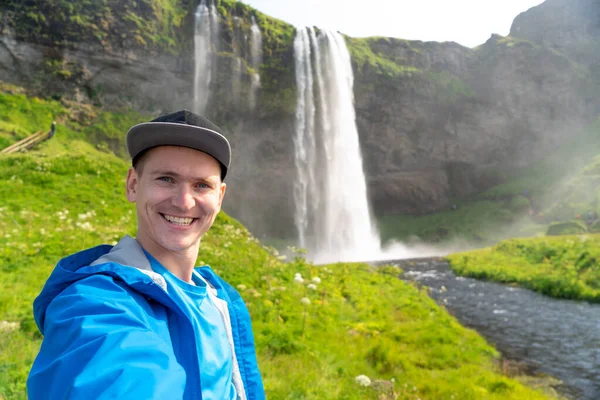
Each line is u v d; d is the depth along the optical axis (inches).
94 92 1667.1
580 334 461.4
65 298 41.8
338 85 2132.1
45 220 612.4
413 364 323.3
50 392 34.8
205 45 1835.6
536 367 356.2
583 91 2655.0
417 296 613.9
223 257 545.3
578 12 2970.0
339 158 2102.6
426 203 2433.6
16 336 220.7
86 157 942.4
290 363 239.3
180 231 56.8
